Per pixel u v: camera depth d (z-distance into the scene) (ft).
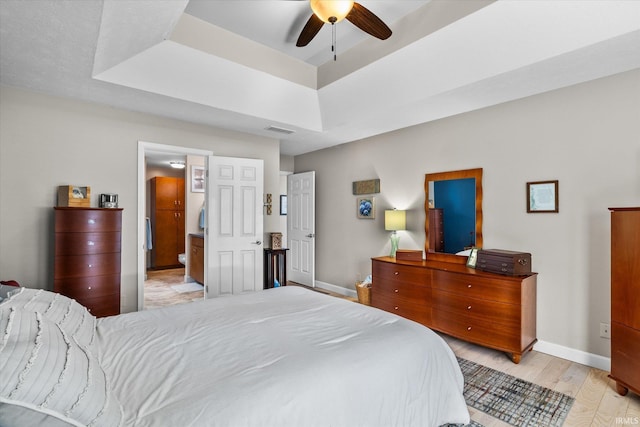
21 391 2.66
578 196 9.02
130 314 6.35
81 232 9.11
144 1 5.87
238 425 3.23
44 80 8.57
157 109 10.91
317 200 18.17
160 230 23.38
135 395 3.60
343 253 16.56
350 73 10.65
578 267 9.03
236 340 5.05
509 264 9.21
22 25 6.01
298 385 3.84
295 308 6.87
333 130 13.47
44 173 9.53
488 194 10.89
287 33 9.91
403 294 11.72
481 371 8.45
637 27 6.09
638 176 8.09
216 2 8.41
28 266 9.27
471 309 9.75
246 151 14.08
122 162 10.91
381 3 8.41
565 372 8.39
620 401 7.04
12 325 3.27
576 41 6.77
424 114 11.35
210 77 9.89
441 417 5.31
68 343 3.52
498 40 7.55
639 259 6.81
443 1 7.98
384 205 14.52
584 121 8.89
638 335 6.81
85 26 6.06
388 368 4.64
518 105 10.18
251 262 13.69
